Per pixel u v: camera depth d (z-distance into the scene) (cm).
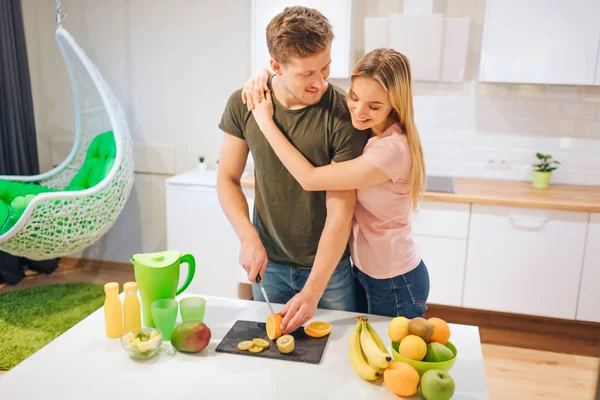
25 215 280
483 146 330
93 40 373
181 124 371
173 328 143
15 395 117
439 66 300
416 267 169
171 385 122
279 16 139
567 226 278
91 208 307
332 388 122
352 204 155
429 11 307
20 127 370
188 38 357
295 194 164
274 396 119
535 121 322
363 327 132
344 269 171
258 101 157
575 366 278
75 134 389
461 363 133
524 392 253
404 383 116
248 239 162
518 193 295
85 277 383
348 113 154
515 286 290
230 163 174
